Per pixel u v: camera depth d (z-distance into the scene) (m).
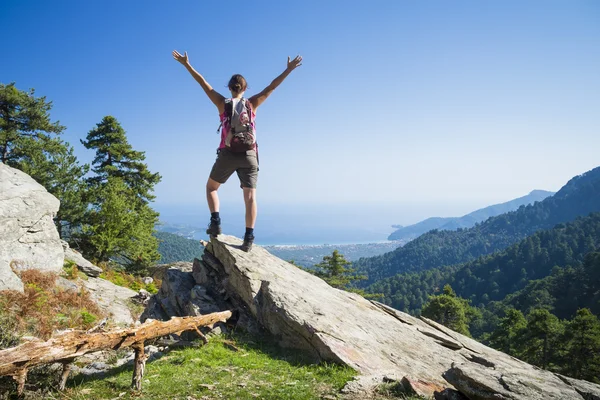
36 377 4.67
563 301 129.75
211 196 7.12
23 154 30.84
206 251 10.04
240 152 6.35
